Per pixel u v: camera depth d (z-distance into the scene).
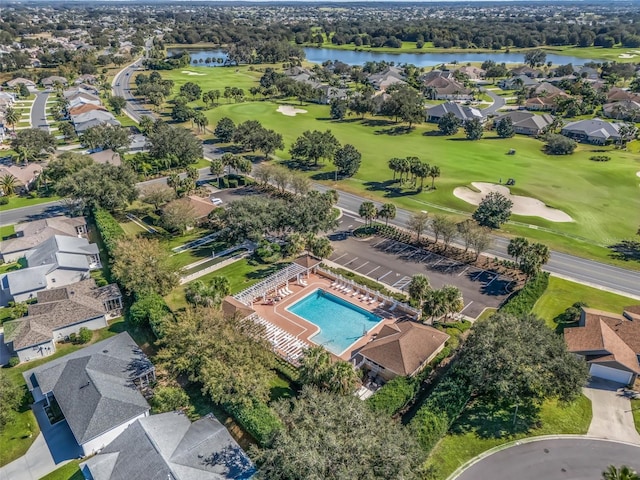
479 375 46.16
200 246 84.44
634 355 53.78
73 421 43.94
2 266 76.00
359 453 34.31
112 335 60.84
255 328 53.97
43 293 63.59
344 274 75.19
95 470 38.19
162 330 54.81
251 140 127.75
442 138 154.50
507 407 49.16
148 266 66.50
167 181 104.06
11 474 41.84
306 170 124.06
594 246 84.88
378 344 55.53
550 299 68.44
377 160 131.12
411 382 49.81
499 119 163.50
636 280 74.19
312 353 46.88
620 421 47.56
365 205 89.25
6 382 46.53
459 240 87.12
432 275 75.38
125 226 91.56
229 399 45.22
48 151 127.12
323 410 38.38
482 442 44.91
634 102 178.62
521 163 128.38
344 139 150.88
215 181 114.62
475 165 126.38
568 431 46.31
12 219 94.06
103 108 171.12
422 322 63.50
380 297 69.38
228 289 64.88
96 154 119.75
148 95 195.88
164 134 122.69
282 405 41.31
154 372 51.56
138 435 40.56
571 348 54.91
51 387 48.34
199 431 42.09
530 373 44.50
